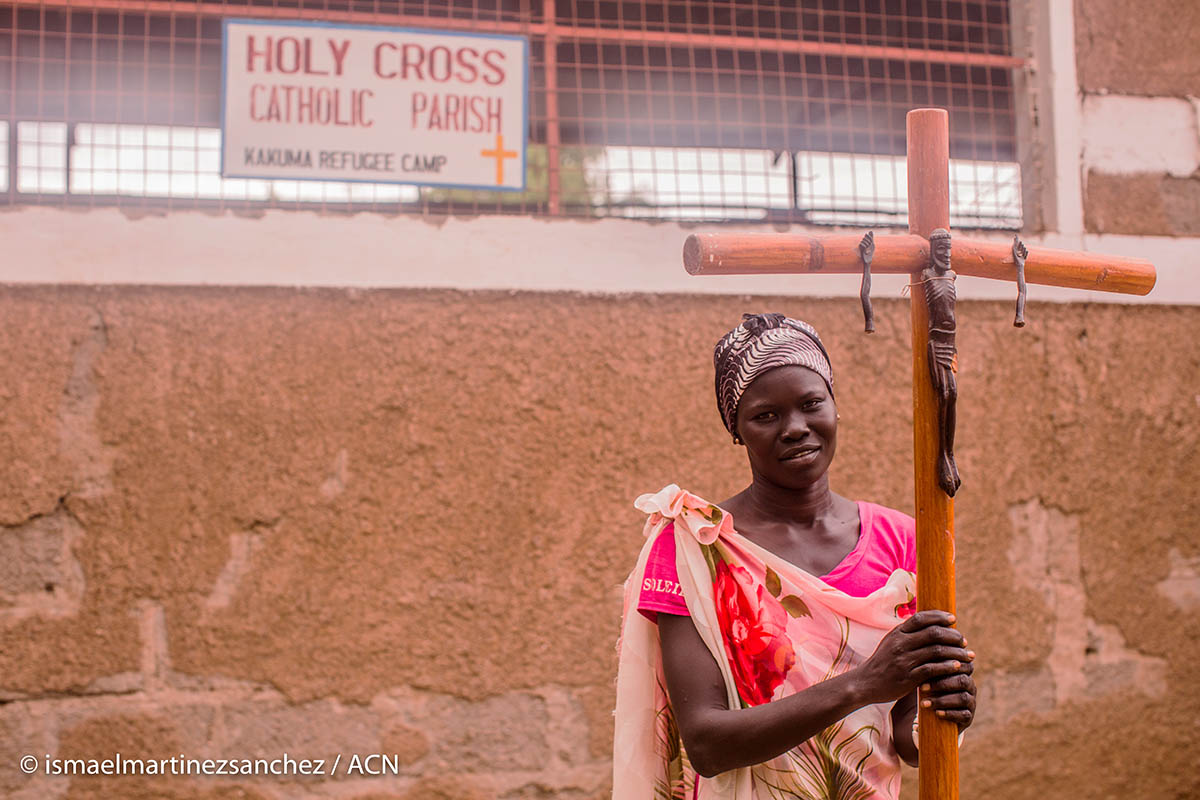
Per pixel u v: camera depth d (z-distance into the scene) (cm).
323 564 332
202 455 329
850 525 182
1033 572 372
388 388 340
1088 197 393
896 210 402
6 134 383
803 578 170
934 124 162
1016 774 364
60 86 425
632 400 353
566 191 424
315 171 343
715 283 362
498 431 344
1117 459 382
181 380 330
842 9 446
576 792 340
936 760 151
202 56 434
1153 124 401
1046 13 397
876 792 171
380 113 348
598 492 348
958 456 371
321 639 330
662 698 182
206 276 333
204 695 324
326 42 346
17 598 317
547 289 352
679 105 508
